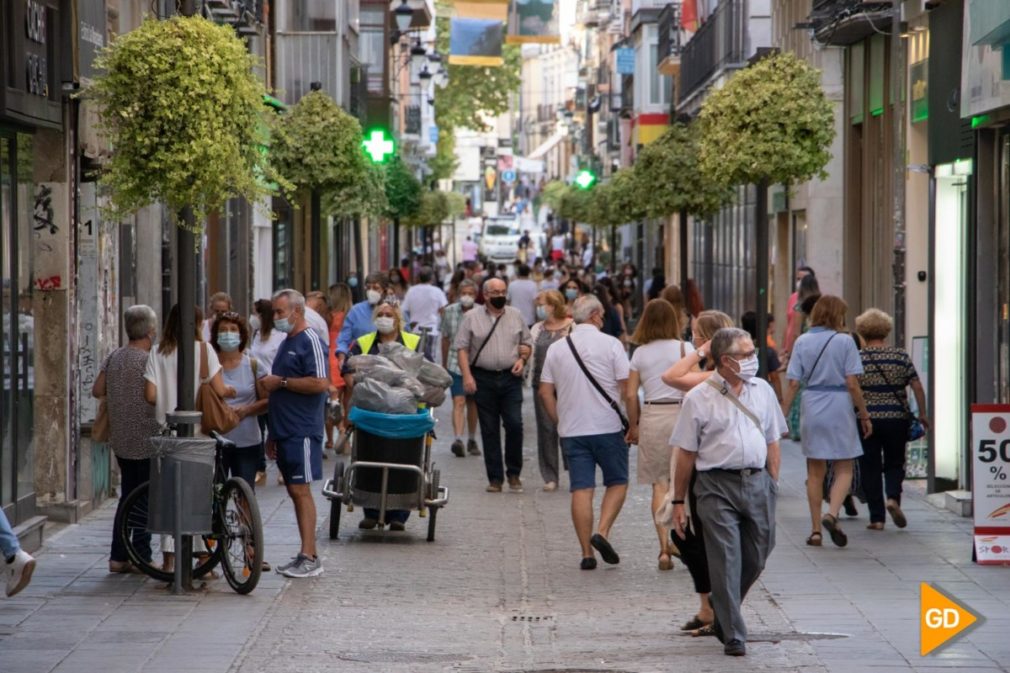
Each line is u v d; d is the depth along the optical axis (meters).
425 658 18.97
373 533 29.14
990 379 31.14
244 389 26.47
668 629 20.78
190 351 23.20
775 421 19.23
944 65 33.19
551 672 17.94
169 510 22.88
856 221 51.25
